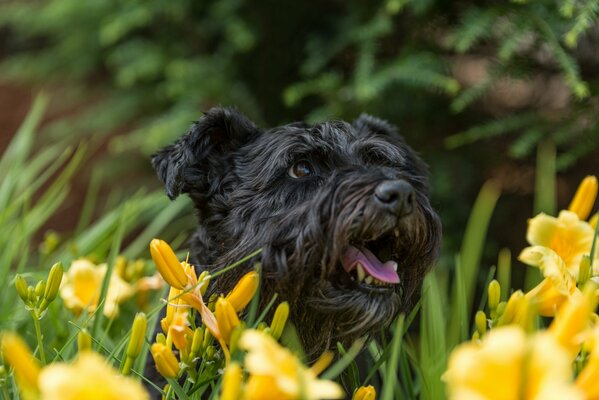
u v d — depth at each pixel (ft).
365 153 12.19
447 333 13.16
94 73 27.27
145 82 24.48
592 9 15.33
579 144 17.93
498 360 4.33
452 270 19.31
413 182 12.63
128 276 14.23
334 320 10.92
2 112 30.35
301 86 19.67
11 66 27.63
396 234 10.71
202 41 23.90
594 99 17.94
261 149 12.39
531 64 18.49
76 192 26.45
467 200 21.38
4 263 13.64
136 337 7.21
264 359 4.95
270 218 11.39
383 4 19.42
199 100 21.53
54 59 26.68
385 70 18.69
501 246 21.58
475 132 18.62
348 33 20.02
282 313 7.41
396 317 11.75
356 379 9.79
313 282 10.81
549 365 4.36
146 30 24.86
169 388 8.12
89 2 23.04
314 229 10.60
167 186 12.29
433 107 21.20
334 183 10.82
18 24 27.45
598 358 5.20
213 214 12.57
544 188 18.01
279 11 22.11
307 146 11.77
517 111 21.01
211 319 7.91
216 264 11.67
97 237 15.25
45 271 14.46
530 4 17.22
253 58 22.93
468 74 21.91
